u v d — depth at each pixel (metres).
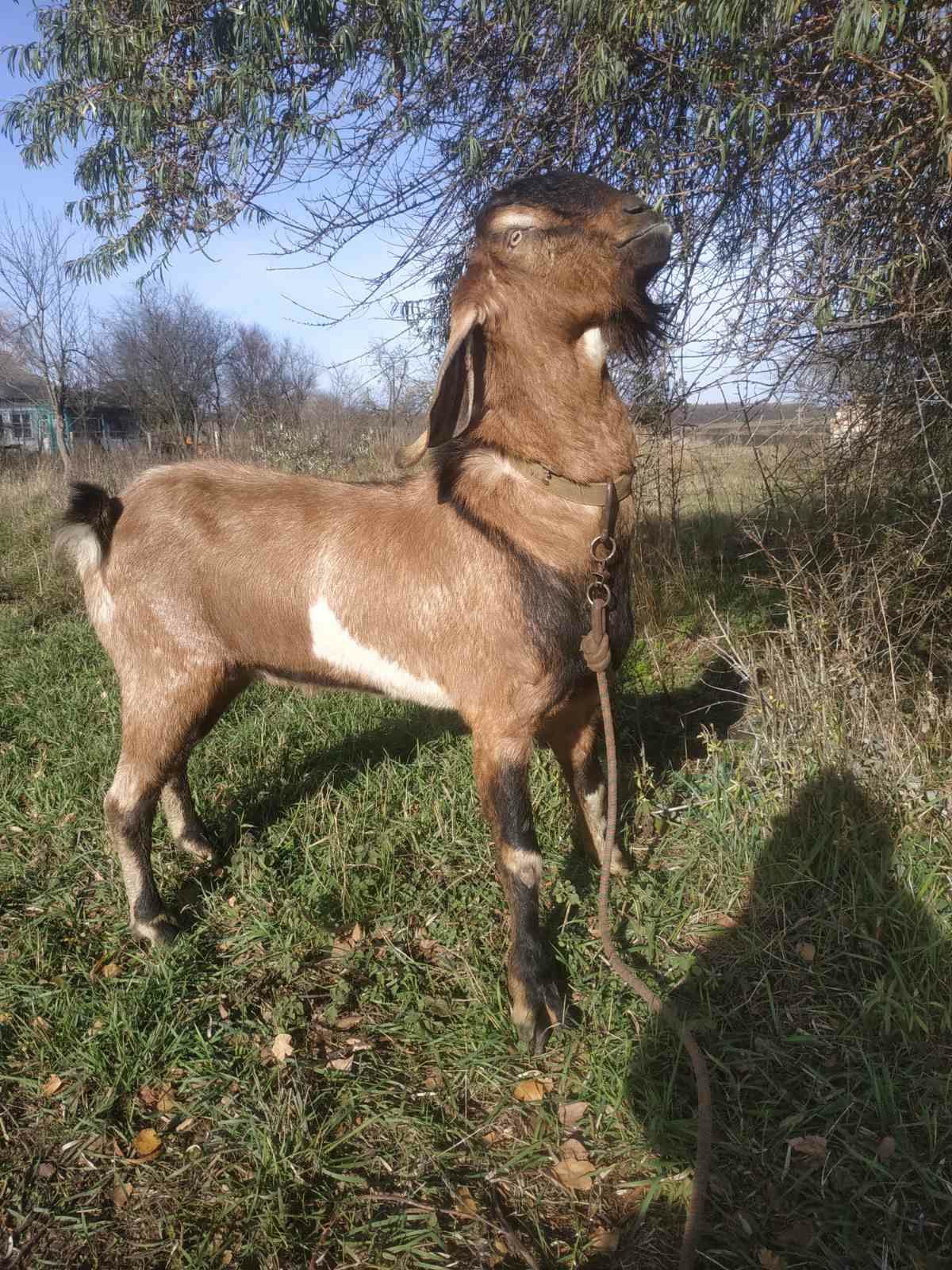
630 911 2.98
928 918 2.64
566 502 2.49
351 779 3.88
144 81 3.98
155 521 3.02
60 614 6.69
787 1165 2.04
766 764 3.39
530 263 2.38
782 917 2.83
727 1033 2.45
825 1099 2.22
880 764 3.16
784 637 3.88
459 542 2.61
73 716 4.54
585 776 3.08
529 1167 2.15
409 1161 2.19
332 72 4.03
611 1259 1.92
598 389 2.50
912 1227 1.92
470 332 2.43
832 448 4.09
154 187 4.29
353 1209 2.07
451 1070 2.44
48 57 3.99
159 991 2.71
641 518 6.00
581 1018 2.56
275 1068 2.43
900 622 3.74
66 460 12.30
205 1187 2.14
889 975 2.54
